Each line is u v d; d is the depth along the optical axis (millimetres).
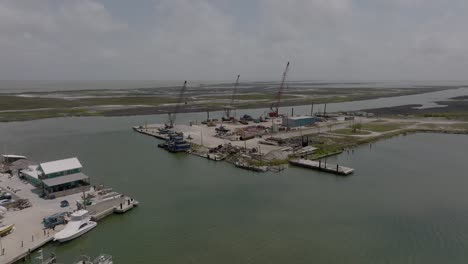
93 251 53844
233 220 65312
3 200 68375
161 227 62312
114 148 131000
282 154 115125
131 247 55281
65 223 60281
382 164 107438
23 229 57375
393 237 58750
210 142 138125
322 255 53031
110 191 77500
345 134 154375
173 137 136250
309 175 95750
